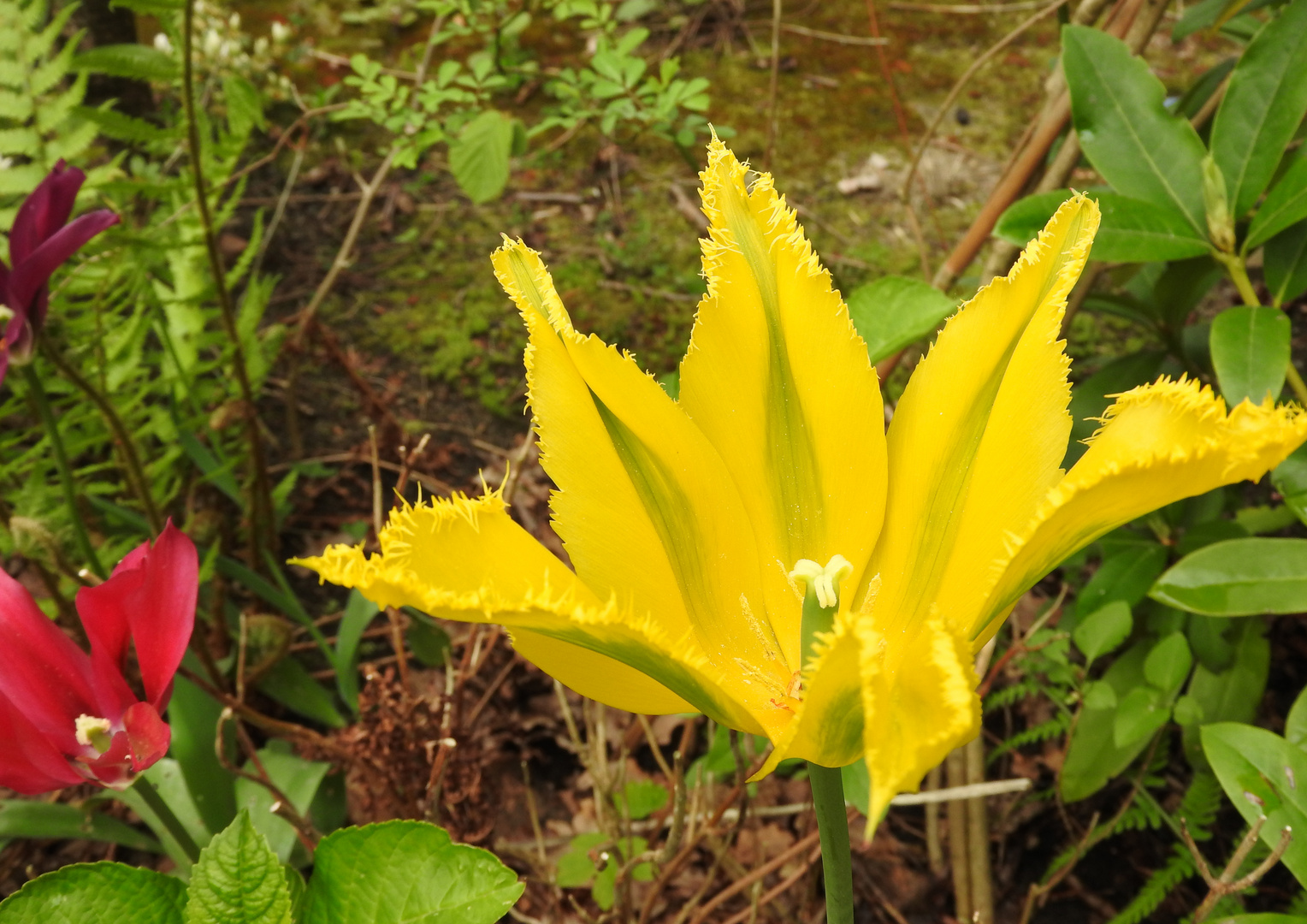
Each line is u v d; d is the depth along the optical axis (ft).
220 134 1.40
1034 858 1.42
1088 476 0.47
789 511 0.69
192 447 1.46
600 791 1.18
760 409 0.67
